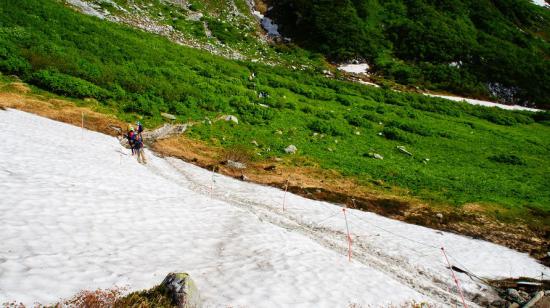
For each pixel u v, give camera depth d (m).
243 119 36.38
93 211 12.87
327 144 34.94
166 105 33.69
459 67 73.25
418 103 57.72
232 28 68.44
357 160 31.91
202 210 16.16
